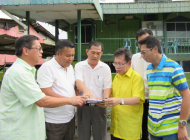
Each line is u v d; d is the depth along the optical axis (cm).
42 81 193
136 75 210
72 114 215
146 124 263
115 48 922
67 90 205
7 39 491
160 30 905
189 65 961
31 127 161
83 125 223
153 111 187
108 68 229
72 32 922
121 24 923
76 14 662
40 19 750
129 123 204
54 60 207
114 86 229
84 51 921
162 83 181
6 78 155
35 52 163
